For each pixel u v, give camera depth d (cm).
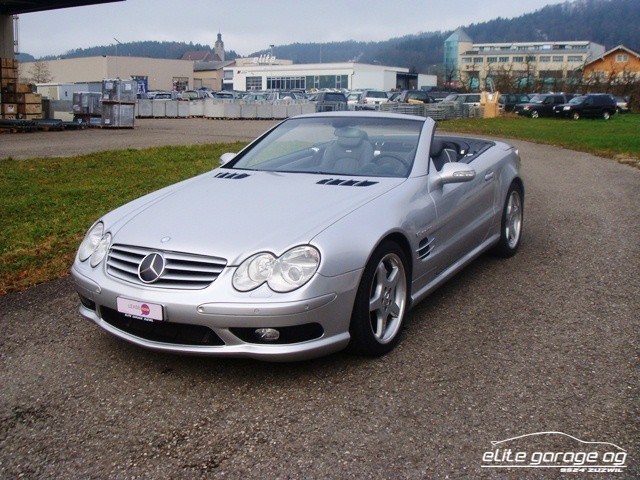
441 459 282
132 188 962
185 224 378
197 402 336
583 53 12312
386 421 314
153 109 3538
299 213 380
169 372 370
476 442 295
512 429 305
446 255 471
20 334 428
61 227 716
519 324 438
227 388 350
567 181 1144
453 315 457
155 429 311
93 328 438
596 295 496
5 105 2384
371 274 371
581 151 1820
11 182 1012
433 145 506
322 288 342
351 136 500
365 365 376
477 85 8412
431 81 9781
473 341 410
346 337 362
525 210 847
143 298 346
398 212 402
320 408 327
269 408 328
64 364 382
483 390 343
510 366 372
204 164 1263
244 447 294
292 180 447
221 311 333
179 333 351
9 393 348
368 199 403
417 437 299
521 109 4141
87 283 375
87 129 2472
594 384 349
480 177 528
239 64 11919
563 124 3288
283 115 3475
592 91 5941
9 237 673
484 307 473
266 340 342
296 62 12675
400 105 3388
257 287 335
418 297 430
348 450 290
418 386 349
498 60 13062
